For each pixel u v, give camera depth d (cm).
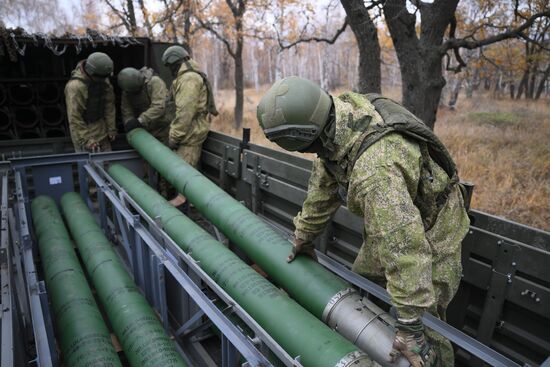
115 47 497
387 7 545
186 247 265
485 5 721
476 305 224
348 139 157
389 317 179
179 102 406
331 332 172
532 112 1530
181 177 332
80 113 431
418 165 157
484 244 209
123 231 300
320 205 200
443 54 559
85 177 399
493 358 161
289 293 214
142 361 204
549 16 543
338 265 224
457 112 1666
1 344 145
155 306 259
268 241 233
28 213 358
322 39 777
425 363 157
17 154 454
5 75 478
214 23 1204
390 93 2277
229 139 404
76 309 233
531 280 200
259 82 3447
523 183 725
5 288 177
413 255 145
